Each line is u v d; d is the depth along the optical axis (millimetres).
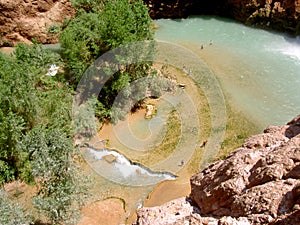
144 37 24641
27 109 20047
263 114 23141
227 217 8336
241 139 21344
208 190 10711
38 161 15234
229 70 27000
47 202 15008
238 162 10344
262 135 11750
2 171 19484
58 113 21297
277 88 25328
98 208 18000
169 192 18703
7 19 29266
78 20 24500
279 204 8188
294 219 7254
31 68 22031
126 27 23250
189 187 18750
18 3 28938
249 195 8883
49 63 25172
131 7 25062
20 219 14461
